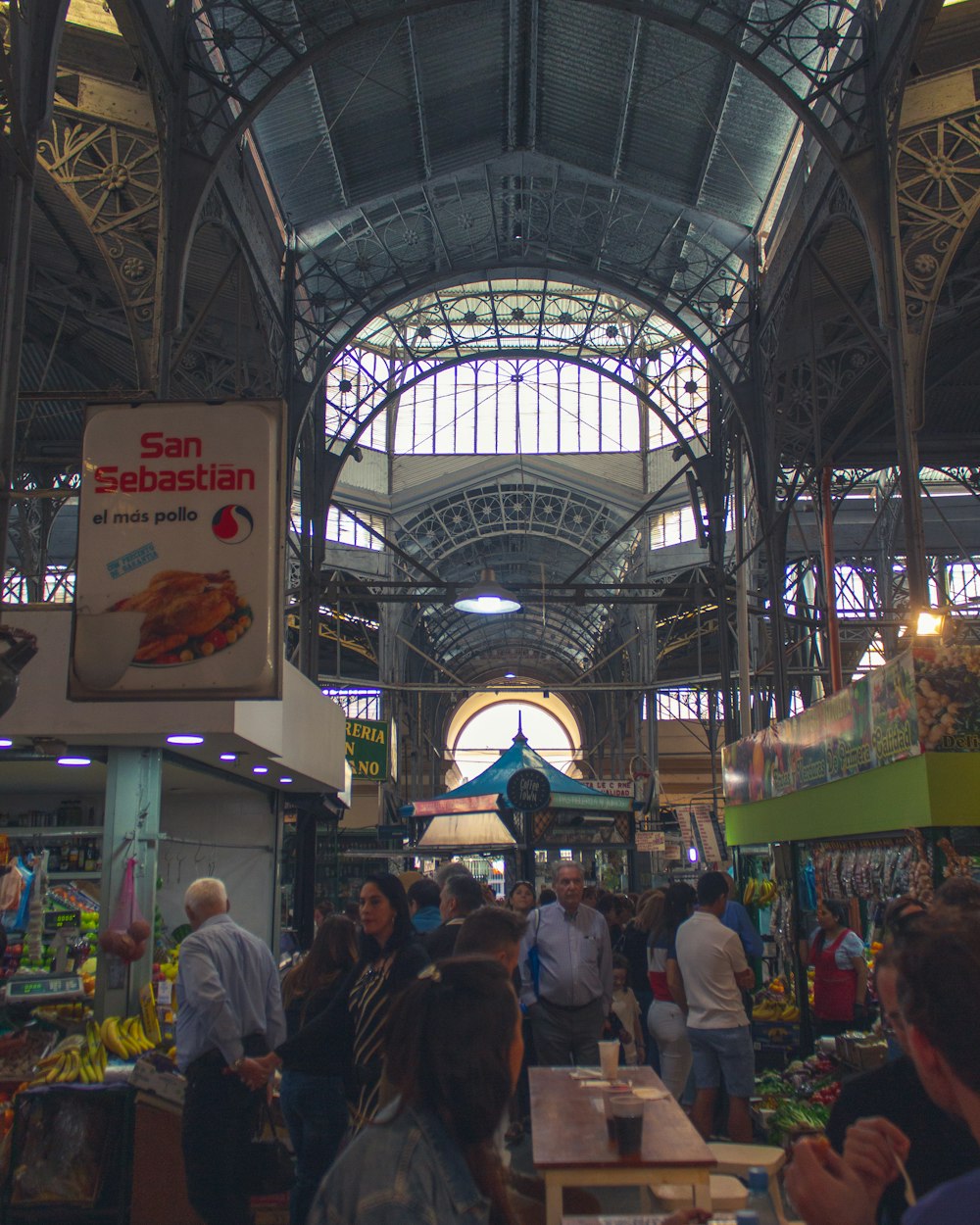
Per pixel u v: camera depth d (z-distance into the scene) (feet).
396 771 104.17
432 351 74.69
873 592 99.14
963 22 41.52
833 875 25.91
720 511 68.80
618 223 64.95
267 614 19.84
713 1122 22.97
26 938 26.37
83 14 39.50
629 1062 28.35
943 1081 5.33
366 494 108.99
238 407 20.61
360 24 38.75
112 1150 19.43
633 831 44.37
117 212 36.50
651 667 107.14
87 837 33.30
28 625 25.00
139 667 19.65
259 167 53.47
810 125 37.68
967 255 53.26
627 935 30.04
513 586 68.64
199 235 50.42
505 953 13.03
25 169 20.81
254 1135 17.78
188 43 37.29
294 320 60.08
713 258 64.85
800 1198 5.65
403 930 14.76
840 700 24.17
